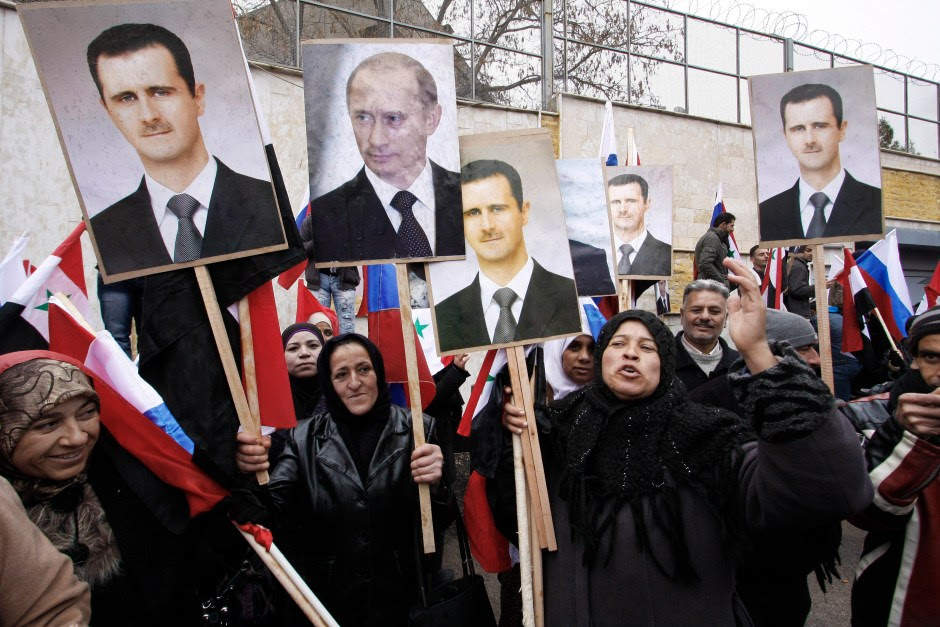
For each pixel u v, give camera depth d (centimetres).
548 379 308
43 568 141
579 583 208
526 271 264
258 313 246
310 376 365
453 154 260
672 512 194
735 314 178
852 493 159
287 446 264
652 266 448
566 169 305
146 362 225
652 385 207
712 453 192
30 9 213
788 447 158
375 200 255
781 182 316
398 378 362
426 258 257
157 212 228
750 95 319
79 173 221
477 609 237
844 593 411
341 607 240
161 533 200
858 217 305
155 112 226
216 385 229
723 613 192
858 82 309
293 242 246
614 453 208
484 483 274
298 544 258
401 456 260
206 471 210
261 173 236
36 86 606
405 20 848
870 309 500
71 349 211
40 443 172
